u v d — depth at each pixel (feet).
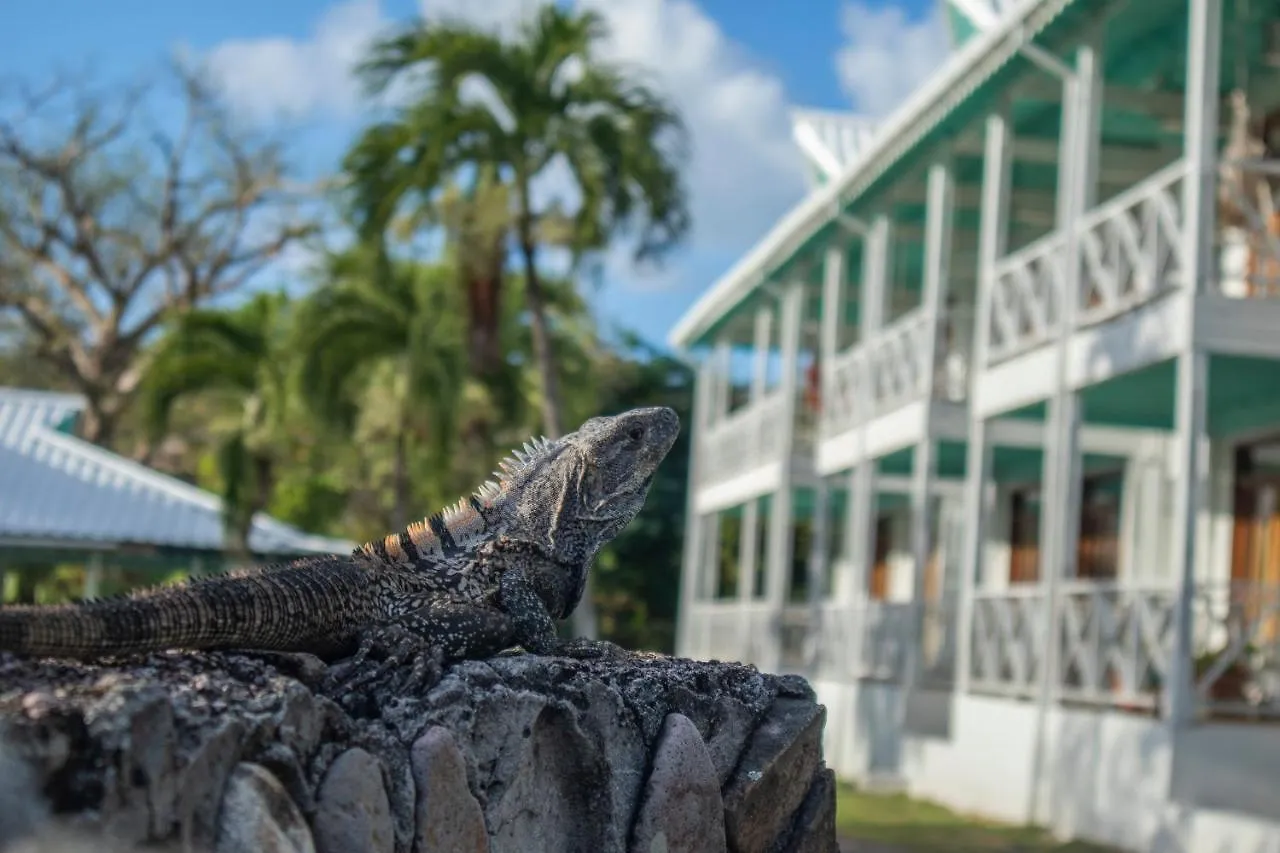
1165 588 42.14
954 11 67.21
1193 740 40.14
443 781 13.71
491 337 76.38
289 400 82.79
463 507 17.11
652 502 134.51
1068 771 45.57
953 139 59.00
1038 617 49.55
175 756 11.41
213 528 70.69
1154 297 43.27
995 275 53.52
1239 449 53.93
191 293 145.48
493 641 16.05
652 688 16.66
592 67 68.28
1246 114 48.67
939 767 55.16
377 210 69.56
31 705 10.81
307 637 14.65
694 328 96.17
